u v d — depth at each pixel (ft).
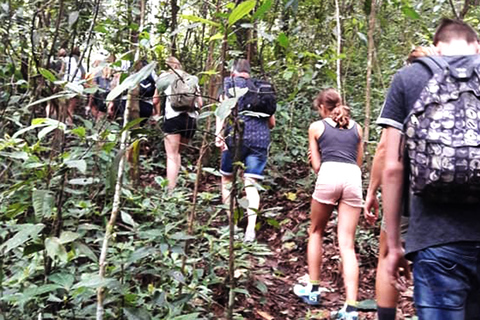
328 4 20.54
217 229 12.09
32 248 7.74
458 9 19.17
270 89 15.65
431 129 6.42
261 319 11.57
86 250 7.63
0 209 9.14
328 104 13.32
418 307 6.79
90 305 8.80
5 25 13.33
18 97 11.80
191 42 26.32
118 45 15.37
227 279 11.21
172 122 16.20
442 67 6.75
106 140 8.91
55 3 12.71
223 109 7.39
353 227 12.48
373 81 22.16
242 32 16.12
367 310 12.21
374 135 19.31
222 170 15.74
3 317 8.27
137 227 9.70
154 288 9.49
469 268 6.62
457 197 6.47
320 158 13.05
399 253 7.04
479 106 6.46
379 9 17.37
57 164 8.29
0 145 8.09
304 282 13.52
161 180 12.13
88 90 8.46
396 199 7.01
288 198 18.67
